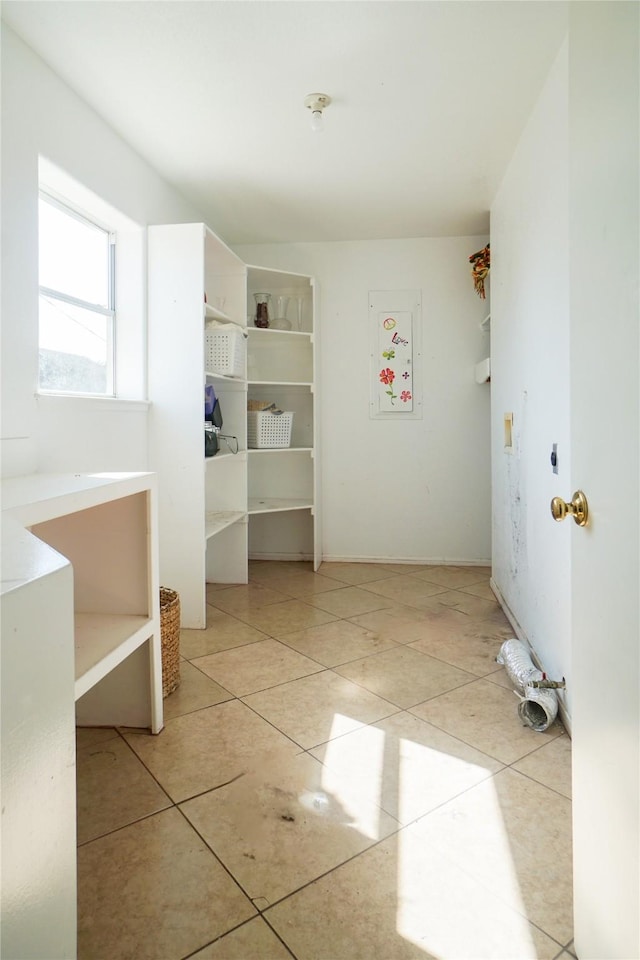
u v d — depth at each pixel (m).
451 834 1.47
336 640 2.84
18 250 2.02
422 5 1.90
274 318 4.23
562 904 1.26
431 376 4.33
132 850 1.41
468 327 4.27
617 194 0.87
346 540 4.50
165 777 1.71
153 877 1.33
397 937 1.17
